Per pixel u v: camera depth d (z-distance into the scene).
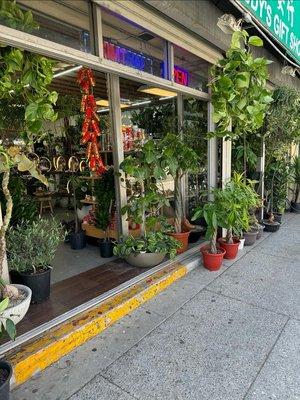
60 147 5.27
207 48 2.87
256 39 2.60
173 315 2.39
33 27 1.74
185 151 3.20
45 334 1.99
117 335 2.15
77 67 3.26
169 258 3.26
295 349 1.96
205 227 4.06
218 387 1.66
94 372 1.80
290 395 1.59
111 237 3.56
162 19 2.27
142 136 4.11
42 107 1.96
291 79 5.06
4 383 1.41
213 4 2.67
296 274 3.15
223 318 2.34
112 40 2.29
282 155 5.18
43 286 2.38
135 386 1.68
